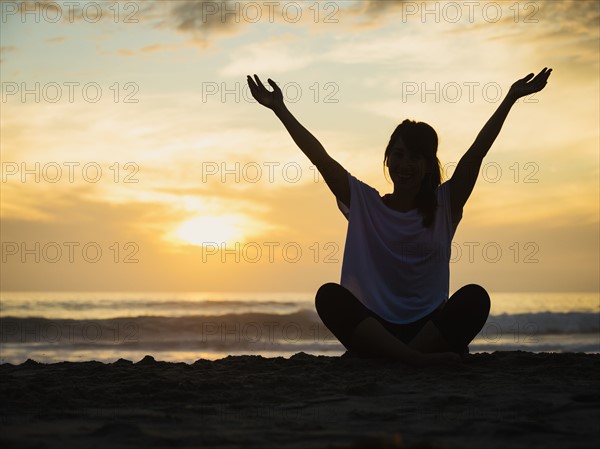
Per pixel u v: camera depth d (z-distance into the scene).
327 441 2.39
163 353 16.73
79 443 2.34
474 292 4.23
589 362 4.56
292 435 2.48
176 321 22.83
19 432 2.52
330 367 4.24
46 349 17.55
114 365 4.76
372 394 3.39
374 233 4.40
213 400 3.25
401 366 4.18
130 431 2.49
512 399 3.18
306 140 4.41
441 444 2.25
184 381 3.71
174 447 2.30
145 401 3.24
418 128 4.37
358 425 2.68
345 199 4.47
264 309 33.69
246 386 3.62
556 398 3.20
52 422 2.73
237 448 2.29
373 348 4.22
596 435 2.47
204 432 2.54
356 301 4.29
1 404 3.09
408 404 3.12
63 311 31.98
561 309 37.94
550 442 2.37
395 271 4.39
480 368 4.29
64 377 4.08
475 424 2.66
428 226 4.39
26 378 3.99
